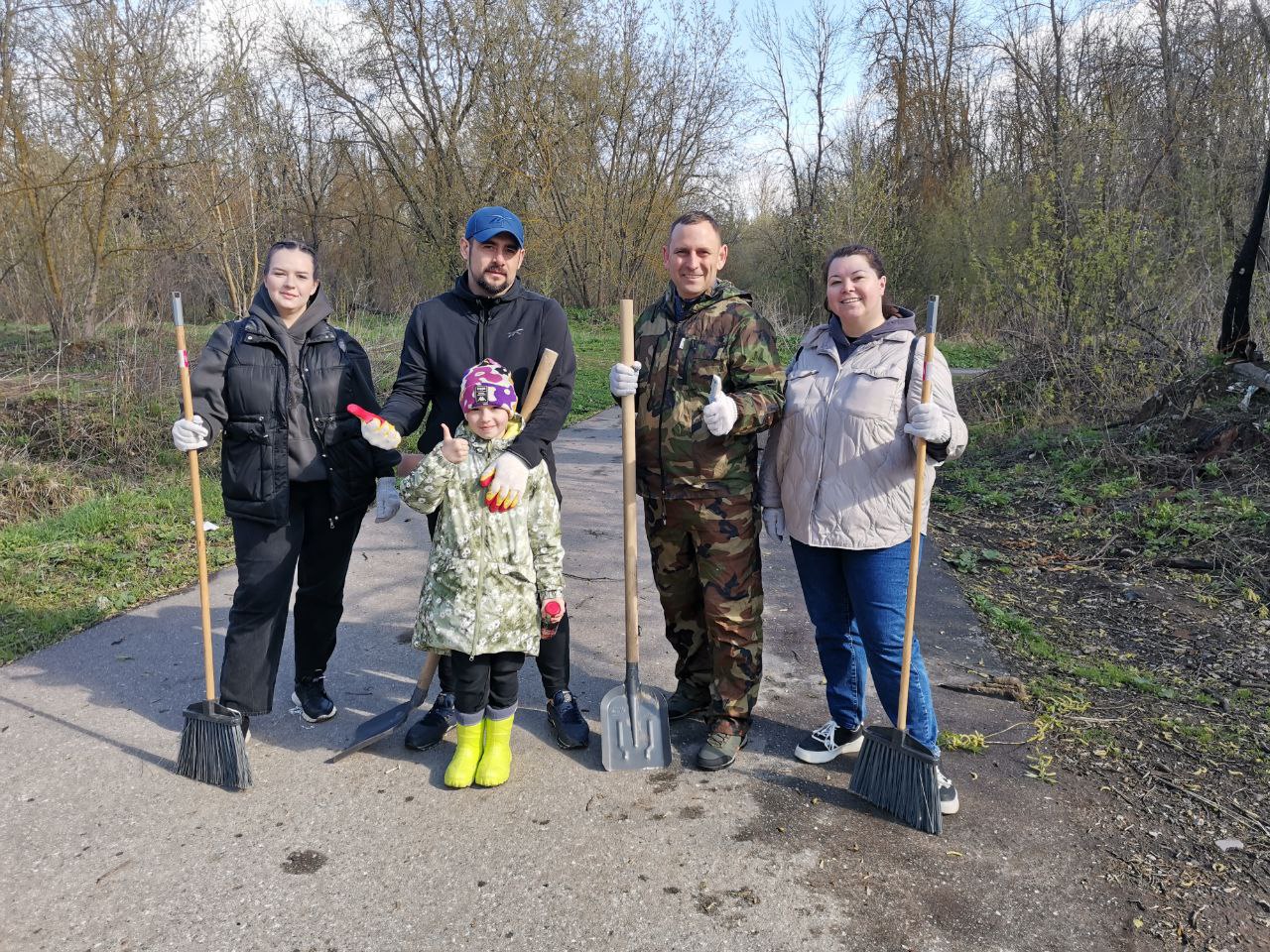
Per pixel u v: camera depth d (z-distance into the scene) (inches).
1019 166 884.6
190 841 107.7
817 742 127.1
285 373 121.8
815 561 119.0
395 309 599.8
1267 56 448.5
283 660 159.0
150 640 167.3
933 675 154.0
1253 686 149.3
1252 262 310.5
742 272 1210.6
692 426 120.1
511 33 842.8
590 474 310.8
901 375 110.7
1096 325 356.2
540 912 95.3
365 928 93.0
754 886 99.6
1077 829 110.0
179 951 89.7
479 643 114.8
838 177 948.0
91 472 283.7
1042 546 231.3
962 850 106.0
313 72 866.8
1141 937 91.7
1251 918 93.9
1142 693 148.1
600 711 130.0
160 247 478.0
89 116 474.3
